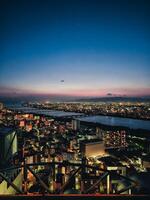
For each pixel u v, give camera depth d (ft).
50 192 50.93
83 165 56.13
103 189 72.28
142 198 35.65
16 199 36.24
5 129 120.06
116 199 35.53
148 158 173.99
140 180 74.95
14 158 120.16
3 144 107.86
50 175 99.60
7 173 82.74
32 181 102.68
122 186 73.10
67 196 36.60
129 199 35.78
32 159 167.32
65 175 106.01
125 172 144.56
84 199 35.91
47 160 176.76
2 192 66.85
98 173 119.24
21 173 92.32
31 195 37.22
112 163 161.89
